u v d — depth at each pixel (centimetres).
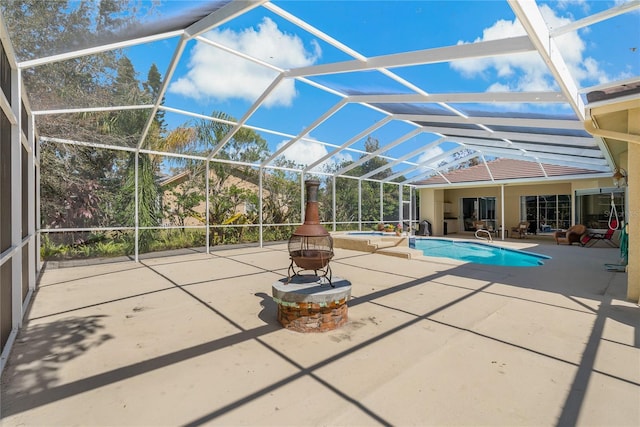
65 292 612
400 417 246
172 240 1218
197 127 1282
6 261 375
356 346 372
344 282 473
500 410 254
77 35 460
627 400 267
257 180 1448
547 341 385
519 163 1745
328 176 1600
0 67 369
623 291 613
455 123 910
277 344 378
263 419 244
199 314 483
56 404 262
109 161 1079
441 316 474
